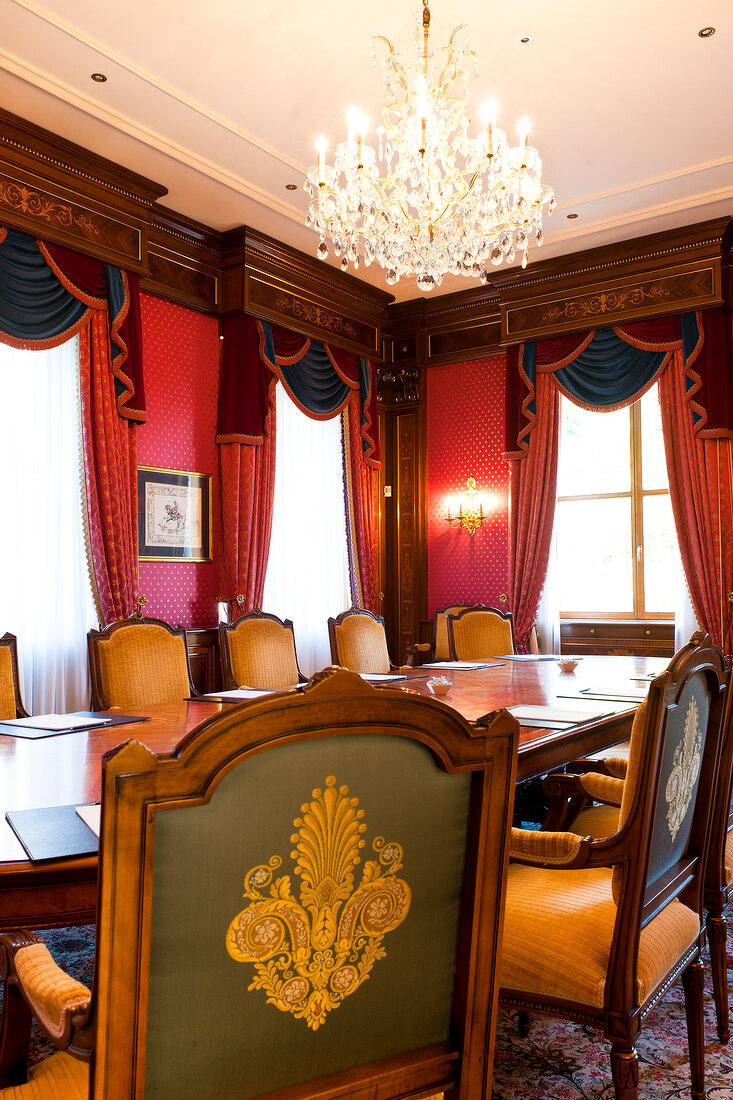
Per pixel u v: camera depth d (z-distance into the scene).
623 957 1.74
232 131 4.80
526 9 3.82
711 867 2.45
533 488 6.96
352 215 4.21
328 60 4.19
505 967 1.89
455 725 1.13
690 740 1.98
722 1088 2.18
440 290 7.50
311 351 6.81
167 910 0.94
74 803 1.89
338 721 1.03
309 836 1.03
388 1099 1.13
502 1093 2.14
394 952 1.14
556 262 6.74
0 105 4.48
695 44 4.09
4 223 4.58
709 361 6.15
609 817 2.78
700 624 6.19
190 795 0.92
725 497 6.10
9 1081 1.38
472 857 1.19
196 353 6.10
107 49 4.06
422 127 3.78
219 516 6.19
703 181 5.55
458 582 7.69
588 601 7.31
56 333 4.89
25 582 4.85
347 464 7.17
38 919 1.54
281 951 1.03
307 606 6.82
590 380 6.73
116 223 5.17
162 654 3.86
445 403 7.82
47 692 4.93
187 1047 0.98
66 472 5.11
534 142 5.05
